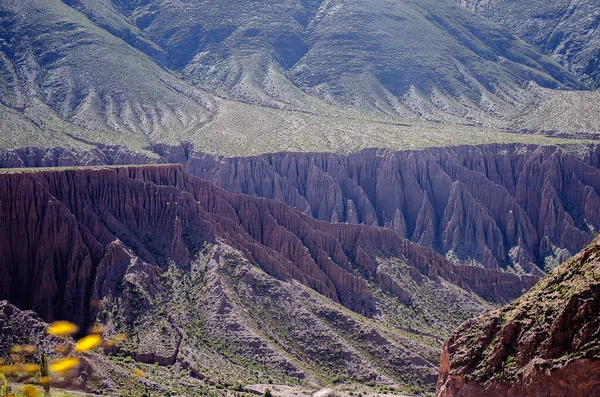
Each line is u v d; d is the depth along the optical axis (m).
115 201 160.50
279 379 130.38
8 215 147.12
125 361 125.06
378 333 148.25
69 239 149.50
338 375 137.88
